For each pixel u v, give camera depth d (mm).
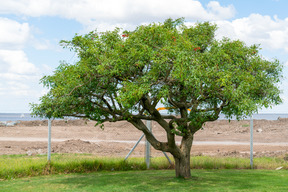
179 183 9734
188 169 10773
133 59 8805
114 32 9688
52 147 19031
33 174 11398
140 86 8367
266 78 9922
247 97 8852
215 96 10070
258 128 36031
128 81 9000
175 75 8133
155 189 8930
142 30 9094
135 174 11625
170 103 10836
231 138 28891
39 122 43500
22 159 13188
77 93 9211
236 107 9039
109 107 9789
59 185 9602
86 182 10039
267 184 9570
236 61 9938
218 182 9891
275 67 10086
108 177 10930
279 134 31328
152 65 8953
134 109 10344
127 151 19438
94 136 29797
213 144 23766
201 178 10586
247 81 8758
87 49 8844
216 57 9219
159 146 10406
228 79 8758
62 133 31031
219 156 16016
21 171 11234
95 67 8727
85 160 12812
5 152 17500
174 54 8367
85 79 8984
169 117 10438
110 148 20094
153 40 9031
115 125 38938
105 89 9492
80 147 19406
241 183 9734
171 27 10047
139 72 9352
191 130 10773
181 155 10641
